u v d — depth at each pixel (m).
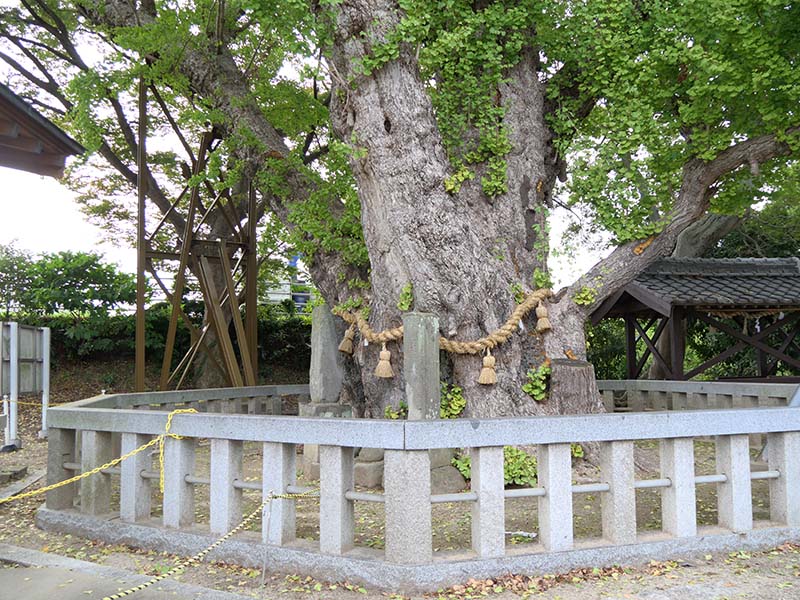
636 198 7.90
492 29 7.70
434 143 7.25
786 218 16.59
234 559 4.57
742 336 11.24
